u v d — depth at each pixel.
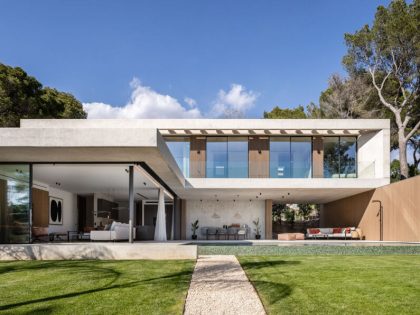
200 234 22.36
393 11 21.58
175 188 17.48
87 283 5.88
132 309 4.43
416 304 4.66
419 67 21.86
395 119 24.56
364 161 18.44
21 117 22.30
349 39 23.83
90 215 20.41
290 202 26.38
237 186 17.33
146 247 9.16
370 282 5.97
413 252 11.62
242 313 4.37
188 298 5.00
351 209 20.78
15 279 6.22
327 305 4.63
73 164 11.09
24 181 11.03
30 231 10.92
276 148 19.27
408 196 14.62
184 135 19.23
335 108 27.36
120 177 13.84
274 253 11.45
